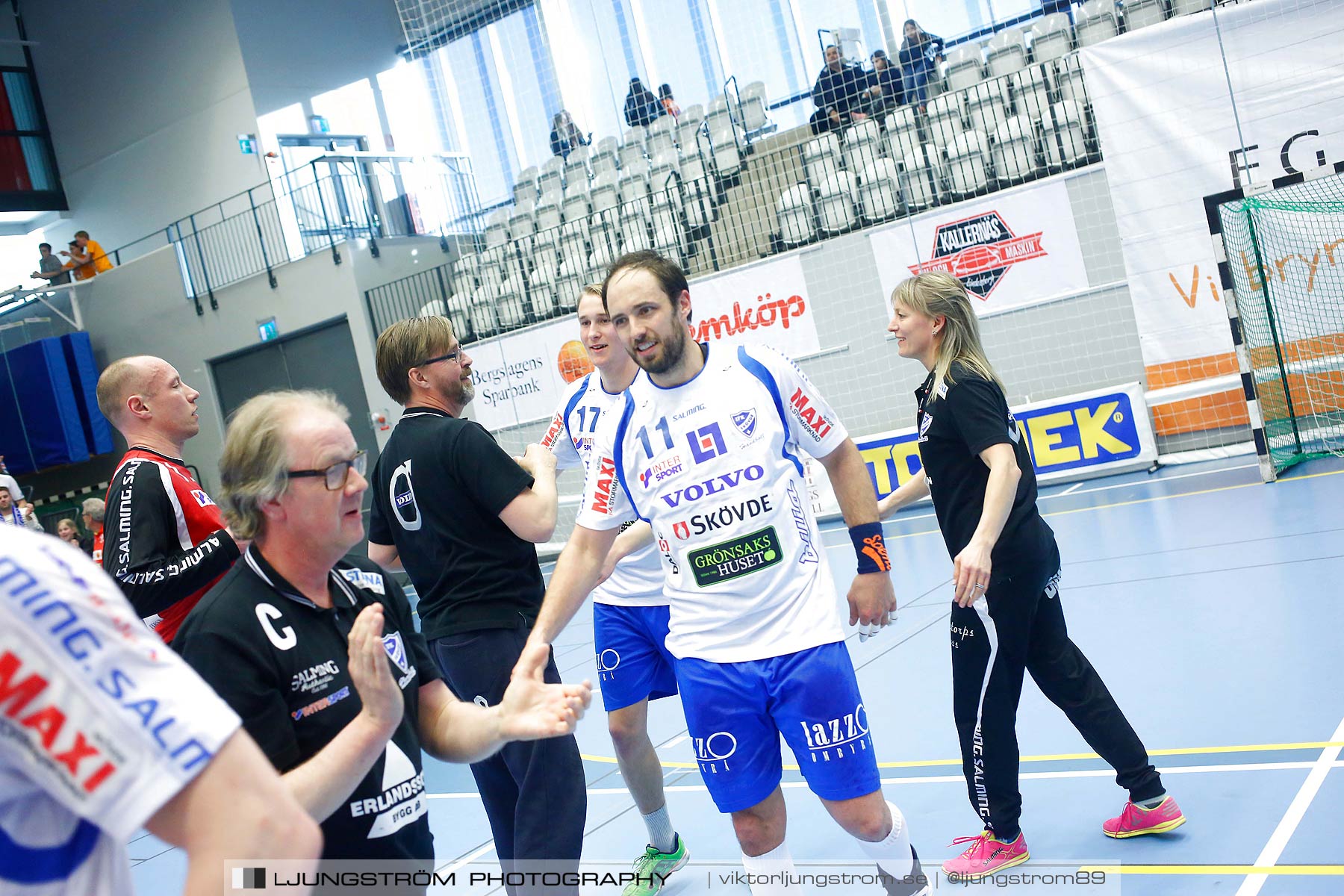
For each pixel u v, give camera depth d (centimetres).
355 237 1272
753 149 1177
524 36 1445
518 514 264
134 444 309
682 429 242
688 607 245
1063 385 916
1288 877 250
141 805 92
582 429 363
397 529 282
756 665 237
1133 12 970
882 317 973
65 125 1628
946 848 304
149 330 1431
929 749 389
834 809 238
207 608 154
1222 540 599
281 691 154
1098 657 448
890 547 831
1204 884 255
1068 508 798
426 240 1328
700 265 1143
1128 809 289
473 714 175
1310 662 385
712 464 239
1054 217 896
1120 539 662
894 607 262
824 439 252
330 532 157
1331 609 436
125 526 287
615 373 348
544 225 1314
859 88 1115
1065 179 888
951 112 988
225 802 96
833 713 234
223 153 1455
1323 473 721
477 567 271
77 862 101
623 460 251
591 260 1183
